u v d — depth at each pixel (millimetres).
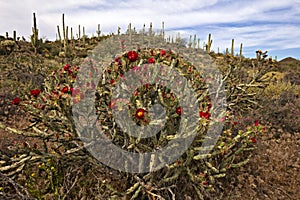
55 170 1491
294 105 3010
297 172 1883
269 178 1816
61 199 1363
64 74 1687
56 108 1409
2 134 2141
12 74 4254
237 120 2473
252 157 1967
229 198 1559
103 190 1454
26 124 2436
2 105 2875
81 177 1546
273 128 2510
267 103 3021
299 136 2418
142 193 1464
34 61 5148
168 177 1444
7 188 1526
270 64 2643
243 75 3285
